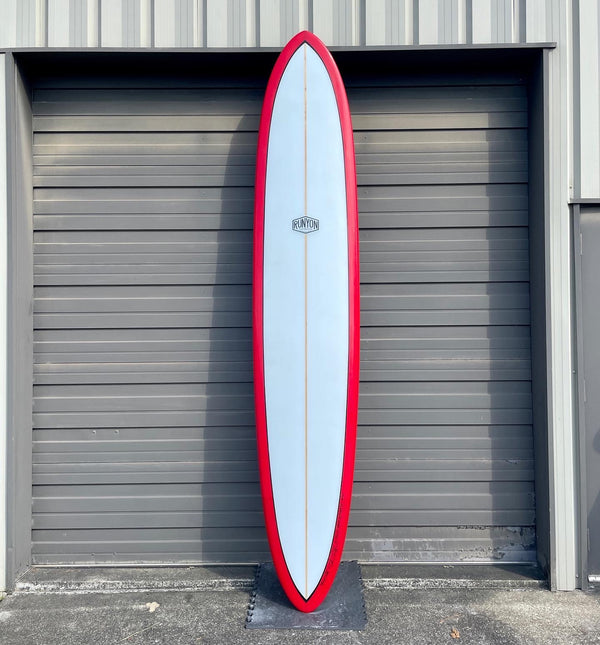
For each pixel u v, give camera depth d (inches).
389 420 96.3
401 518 96.0
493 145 95.7
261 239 88.1
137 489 96.2
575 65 90.6
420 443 96.3
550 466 90.0
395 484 96.3
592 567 91.8
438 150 95.8
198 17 91.3
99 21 91.4
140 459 96.1
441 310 96.4
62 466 96.1
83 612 83.4
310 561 84.0
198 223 96.6
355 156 96.3
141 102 96.7
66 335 96.6
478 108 95.6
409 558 96.0
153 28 91.0
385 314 96.5
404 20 90.8
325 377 86.4
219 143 96.3
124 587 90.0
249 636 77.0
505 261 96.5
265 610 82.8
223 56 91.7
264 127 89.0
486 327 96.7
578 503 90.2
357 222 89.0
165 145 96.6
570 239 91.1
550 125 90.7
